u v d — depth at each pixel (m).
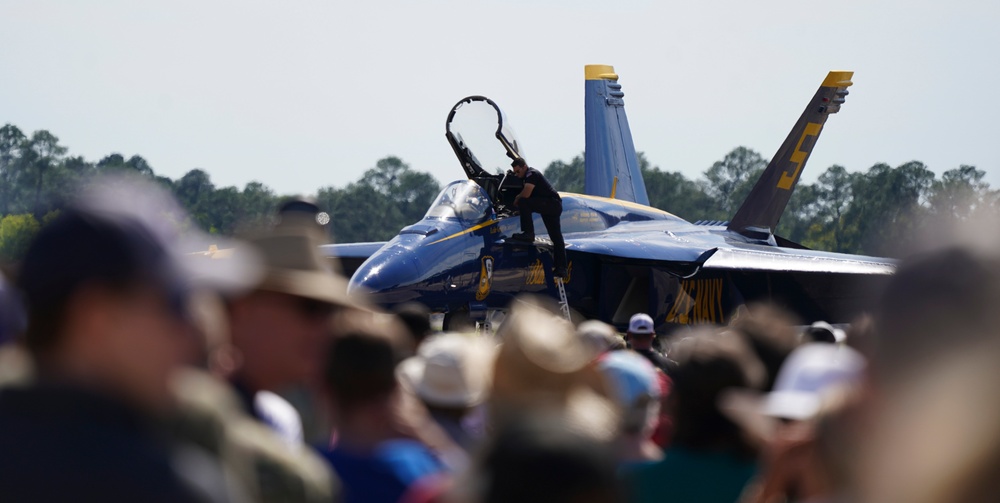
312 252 20.72
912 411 7.00
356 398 18.14
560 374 16.69
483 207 85.62
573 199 98.50
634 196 146.38
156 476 9.62
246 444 14.65
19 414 9.79
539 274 89.00
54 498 9.41
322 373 18.41
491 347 23.69
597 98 147.00
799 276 104.62
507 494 9.75
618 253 90.81
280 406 21.25
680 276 94.06
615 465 10.14
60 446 9.60
